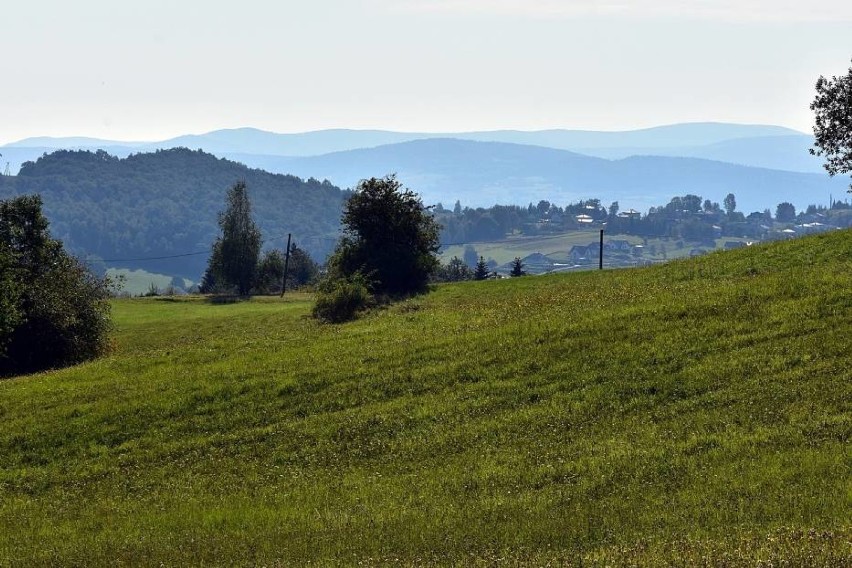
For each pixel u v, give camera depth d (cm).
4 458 3931
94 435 4106
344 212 9825
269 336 6600
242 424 4059
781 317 4319
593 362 4138
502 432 3488
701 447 2933
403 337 5431
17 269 7044
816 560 1720
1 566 2489
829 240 6247
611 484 2698
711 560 1789
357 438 3675
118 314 10731
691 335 4278
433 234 9906
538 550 2078
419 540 2272
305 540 2380
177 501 3138
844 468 2489
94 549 2573
